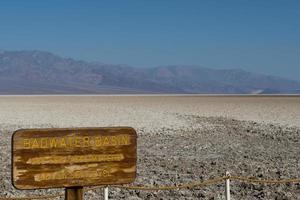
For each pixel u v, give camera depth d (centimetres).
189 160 2184
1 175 1781
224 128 3800
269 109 6844
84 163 766
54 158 749
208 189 1505
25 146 733
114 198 1386
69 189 771
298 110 6538
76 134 761
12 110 6088
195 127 3838
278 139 3106
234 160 2173
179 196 1418
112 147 779
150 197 1397
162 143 2856
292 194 1420
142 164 2056
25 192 1484
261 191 1452
